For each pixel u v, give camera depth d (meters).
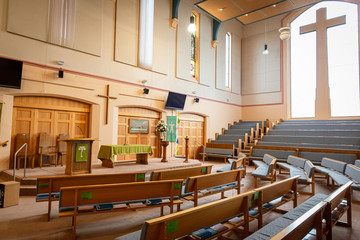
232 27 13.43
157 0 9.30
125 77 8.23
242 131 11.75
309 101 12.12
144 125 9.09
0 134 5.80
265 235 2.28
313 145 8.61
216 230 2.48
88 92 7.28
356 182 4.51
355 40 11.02
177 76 10.00
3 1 5.83
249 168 8.63
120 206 3.01
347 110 11.12
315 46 12.06
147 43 8.90
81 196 2.79
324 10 11.74
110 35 7.88
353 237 3.07
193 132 11.22
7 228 3.16
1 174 5.71
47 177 3.28
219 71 12.36
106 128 7.68
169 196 3.29
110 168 6.09
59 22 6.70
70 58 6.91
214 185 3.91
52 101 6.84
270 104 13.05
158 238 1.90
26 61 6.13
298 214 2.84
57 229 3.14
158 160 8.00
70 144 5.07
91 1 7.41
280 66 12.81
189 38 10.73
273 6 9.30
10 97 5.98
